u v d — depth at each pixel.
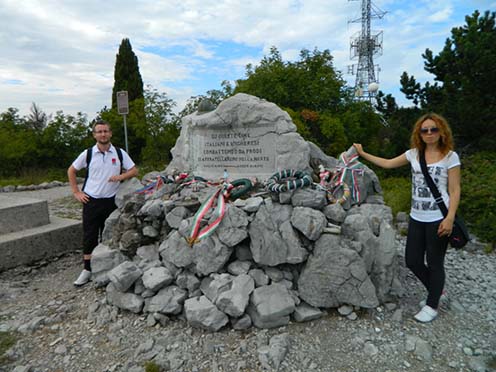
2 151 15.86
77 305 3.79
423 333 3.11
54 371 2.81
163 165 14.96
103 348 3.06
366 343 2.95
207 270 3.44
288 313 3.19
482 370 2.66
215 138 5.03
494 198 6.14
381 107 12.66
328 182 4.25
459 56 10.36
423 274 3.36
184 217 3.88
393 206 7.47
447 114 9.69
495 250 5.38
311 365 2.74
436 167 3.12
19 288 4.31
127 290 3.65
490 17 10.65
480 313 3.47
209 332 3.15
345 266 3.23
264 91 11.85
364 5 27.09
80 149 17.67
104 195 4.37
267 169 4.66
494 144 9.13
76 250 5.55
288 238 3.41
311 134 11.67
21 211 5.20
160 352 2.94
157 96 16.11
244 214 3.50
